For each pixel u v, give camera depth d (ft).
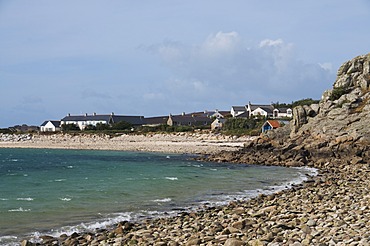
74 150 284.61
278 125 263.70
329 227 39.78
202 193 82.53
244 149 192.44
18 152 269.03
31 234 49.65
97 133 355.77
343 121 169.78
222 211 59.21
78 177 116.16
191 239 40.06
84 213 62.23
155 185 95.20
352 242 32.07
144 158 199.62
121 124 408.05
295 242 33.99
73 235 47.67
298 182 98.84
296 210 53.93
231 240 36.60
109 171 134.72
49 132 383.45
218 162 171.12
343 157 147.64
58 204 69.97
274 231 40.37
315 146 161.89
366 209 48.75
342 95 190.90
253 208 60.34
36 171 138.92
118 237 46.06
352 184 82.89
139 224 53.57
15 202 72.08
